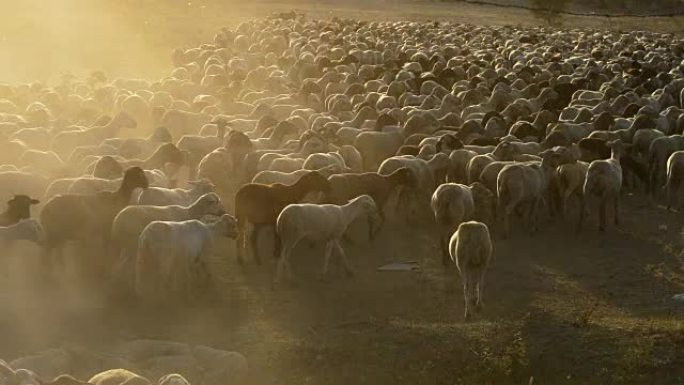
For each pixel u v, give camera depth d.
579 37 59.28
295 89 38.31
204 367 14.24
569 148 24.28
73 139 25.47
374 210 19.20
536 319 16.72
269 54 47.00
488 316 16.84
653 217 23.72
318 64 42.69
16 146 23.16
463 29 62.28
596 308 17.34
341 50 47.00
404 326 16.33
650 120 27.66
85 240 18.31
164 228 16.66
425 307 17.38
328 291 18.16
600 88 37.16
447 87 38.59
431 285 18.58
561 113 31.23
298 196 19.41
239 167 24.19
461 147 24.64
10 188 19.75
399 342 15.68
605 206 22.28
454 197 19.08
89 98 33.28
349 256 20.34
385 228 22.36
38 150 23.53
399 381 14.27
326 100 35.03
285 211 18.09
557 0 85.75
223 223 17.81
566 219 23.33
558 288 18.48
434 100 33.16
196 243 17.12
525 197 21.27
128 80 37.59
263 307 17.20
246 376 14.17
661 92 35.97
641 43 53.97
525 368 14.71
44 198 19.81
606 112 29.11
